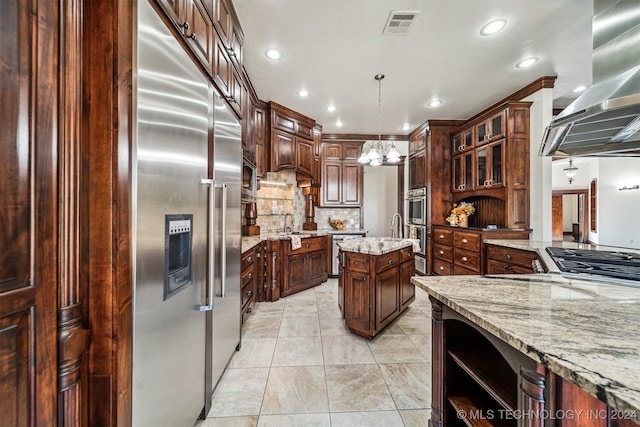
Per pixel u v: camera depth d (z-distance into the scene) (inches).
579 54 101.2
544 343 27.4
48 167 27.0
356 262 96.7
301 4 76.5
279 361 80.8
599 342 27.6
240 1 75.4
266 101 143.6
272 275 134.3
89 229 30.7
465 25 85.1
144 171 35.0
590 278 52.8
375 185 288.0
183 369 47.1
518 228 131.1
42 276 26.4
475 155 153.4
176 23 43.4
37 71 26.0
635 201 236.4
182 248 46.4
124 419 32.0
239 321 84.9
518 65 109.3
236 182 78.7
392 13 80.0
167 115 40.3
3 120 23.3
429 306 130.3
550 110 120.3
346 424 57.2
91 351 30.7
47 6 26.8
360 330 95.1
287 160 155.1
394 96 139.2
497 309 37.1
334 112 161.5
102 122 30.8
